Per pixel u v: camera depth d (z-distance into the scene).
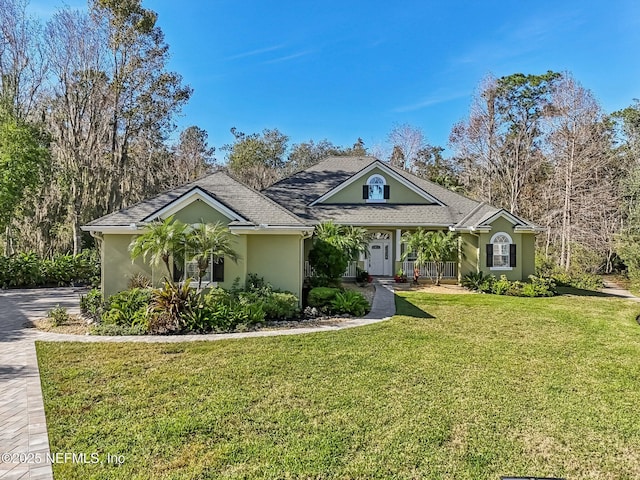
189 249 10.63
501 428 5.09
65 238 24.22
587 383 6.83
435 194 24.28
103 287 12.70
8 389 6.25
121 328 10.27
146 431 4.84
